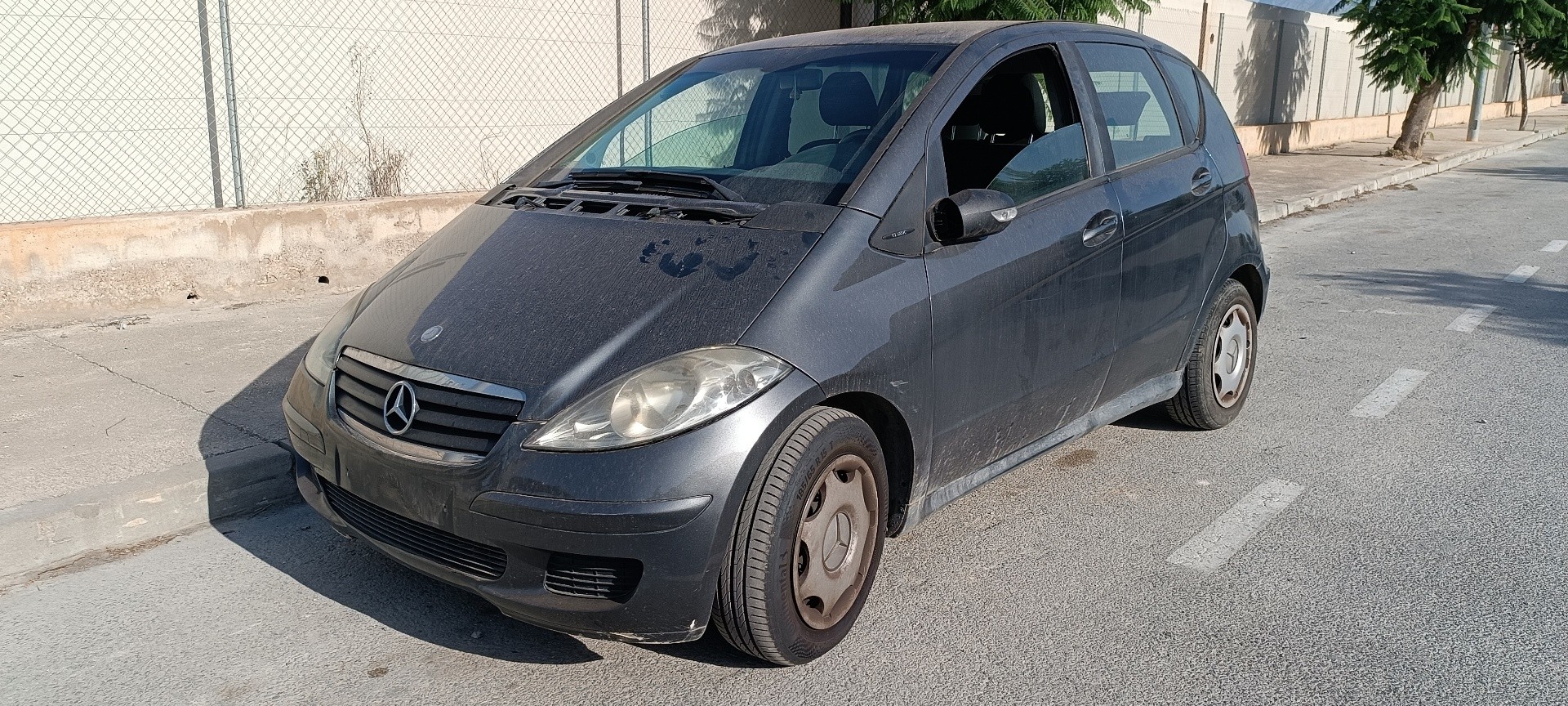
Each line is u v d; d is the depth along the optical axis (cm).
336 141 861
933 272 321
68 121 736
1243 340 503
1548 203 1412
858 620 331
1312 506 420
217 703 289
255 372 537
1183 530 398
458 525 276
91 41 738
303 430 320
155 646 317
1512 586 352
